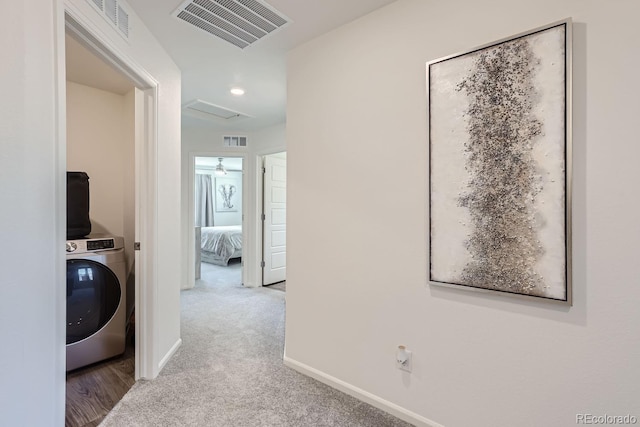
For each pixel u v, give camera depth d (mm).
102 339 2338
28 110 1086
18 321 1063
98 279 2318
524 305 1357
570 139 1230
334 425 1669
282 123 4285
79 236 2375
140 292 2098
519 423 1380
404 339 1719
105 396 1928
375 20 1804
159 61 2178
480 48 1427
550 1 1278
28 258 1097
